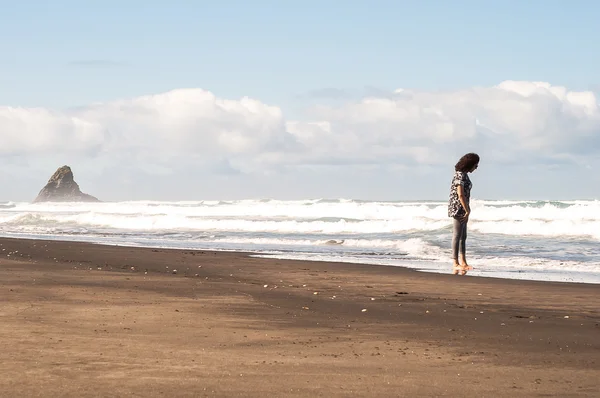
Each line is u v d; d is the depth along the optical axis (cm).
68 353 496
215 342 579
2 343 531
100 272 1220
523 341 636
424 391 403
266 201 6988
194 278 1235
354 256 1925
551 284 1223
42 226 4000
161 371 440
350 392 394
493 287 1172
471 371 477
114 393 374
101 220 4097
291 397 378
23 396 363
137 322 672
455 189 1473
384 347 583
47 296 846
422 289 1141
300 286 1170
